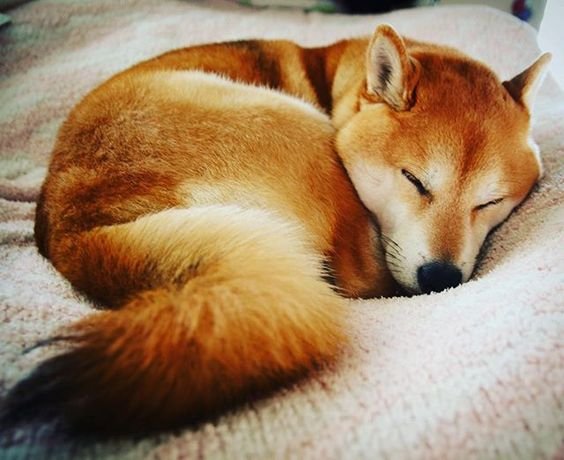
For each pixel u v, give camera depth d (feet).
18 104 2.08
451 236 1.36
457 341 0.99
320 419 0.86
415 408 0.86
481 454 0.79
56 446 0.81
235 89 1.50
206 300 0.91
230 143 1.35
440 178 1.39
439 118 1.42
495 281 1.19
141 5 2.57
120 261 1.11
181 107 1.40
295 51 1.93
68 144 1.42
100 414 0.83
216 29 2.46
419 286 1.35
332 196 1.39
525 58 2.25
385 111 1.49
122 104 1.43
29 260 1.37
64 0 2.50
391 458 0.79
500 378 0.88
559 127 1.72
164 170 1.30
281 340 0.90
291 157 1.38
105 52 2.33
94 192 1.29
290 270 1.00
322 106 1.86
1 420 0.85
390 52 1.46
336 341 0.99
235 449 0.81
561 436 0.80
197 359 0.85
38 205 1.46
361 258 1.38
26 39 2.34
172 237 1.09
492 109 1.44
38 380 0.86
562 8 2.26
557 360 0.89
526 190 1.49
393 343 1.04
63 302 1.18
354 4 2.69
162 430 0.84
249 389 0.89
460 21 2.37
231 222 1.12
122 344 0.85
